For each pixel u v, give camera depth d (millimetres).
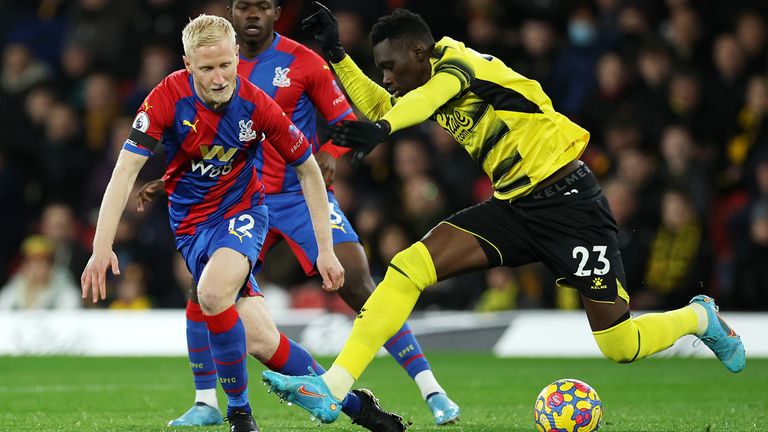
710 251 43156
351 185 47938
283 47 24250
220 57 17906
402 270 19594
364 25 51062
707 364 36969
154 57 52188
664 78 47156
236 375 18609
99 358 40281
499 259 20406
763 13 49219
